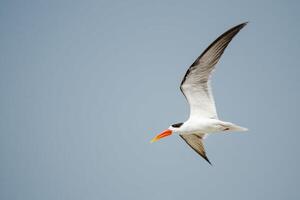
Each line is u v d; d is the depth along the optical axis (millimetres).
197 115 13195
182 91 13008
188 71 12461
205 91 12812
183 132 13516
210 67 12438
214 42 11938
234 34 11969
